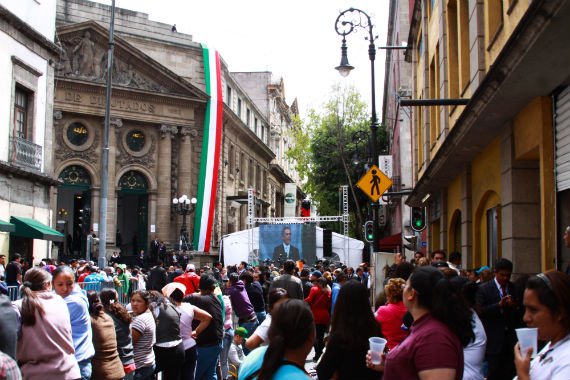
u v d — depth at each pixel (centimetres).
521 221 1011
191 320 898
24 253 2234
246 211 5484
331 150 4578
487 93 918
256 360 434
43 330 594
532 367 373
